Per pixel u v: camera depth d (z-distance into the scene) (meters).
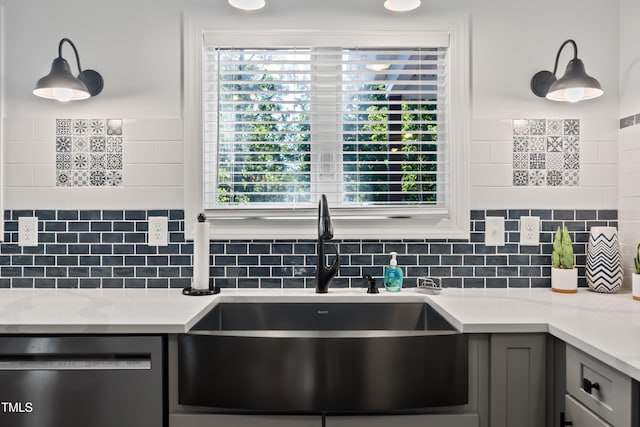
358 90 1.91
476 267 1.83
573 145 1.82
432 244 1.83
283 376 1.21
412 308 1.67
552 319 1.26
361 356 1.21
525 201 1.82
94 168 1.82
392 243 1.84
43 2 1.82
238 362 1.22
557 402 1.20
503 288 1.82
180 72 1.83
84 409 1.23
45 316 1.32
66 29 1.82
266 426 1.23
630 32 1.75
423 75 1.93
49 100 1.82
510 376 1.22
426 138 1.92
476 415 1.23
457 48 1.83
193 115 1.82
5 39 1.81
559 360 1.20
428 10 1.83
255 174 1.87
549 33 1.82
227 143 1.86
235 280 1.83
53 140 1.81
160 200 1.82
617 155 1.82
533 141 1.82
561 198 1.82
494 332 1.22
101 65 1.82
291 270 1.83
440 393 1.22
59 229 1.82
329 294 1.69
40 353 1.23
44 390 1.23
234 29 1.83
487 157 1.82
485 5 1.83
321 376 1.21
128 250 1.82
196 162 1.82
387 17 1.84
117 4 1.82
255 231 1.82
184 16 1.82
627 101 1.77
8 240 1.82
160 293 1.72
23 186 1.81
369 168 1.92
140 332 1.23
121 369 1.23
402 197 1.90
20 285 1.82
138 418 1.23
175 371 1.25
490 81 1.82
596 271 1.71
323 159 1.89
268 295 1.68
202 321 1.44
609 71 1.82
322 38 1.84
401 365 1.21
